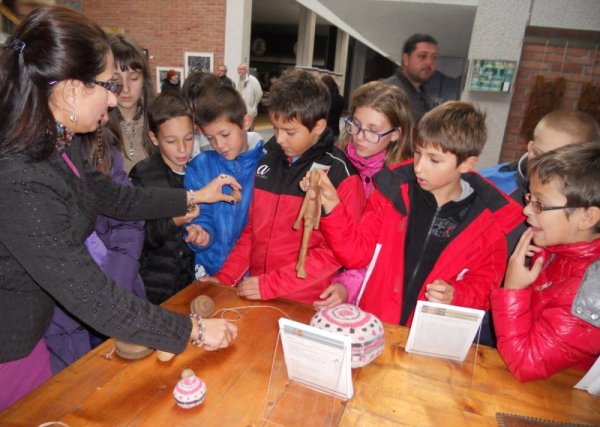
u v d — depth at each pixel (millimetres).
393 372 905
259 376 867
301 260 979
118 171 1389
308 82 1217
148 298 1506
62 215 751
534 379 897
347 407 796
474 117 1118
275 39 19594
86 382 823
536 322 930
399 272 1248
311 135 1253
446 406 819
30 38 717
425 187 1152
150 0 8180
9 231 716
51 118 751
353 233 1116
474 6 2840
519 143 3213
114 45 1573
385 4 2729
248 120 1514
